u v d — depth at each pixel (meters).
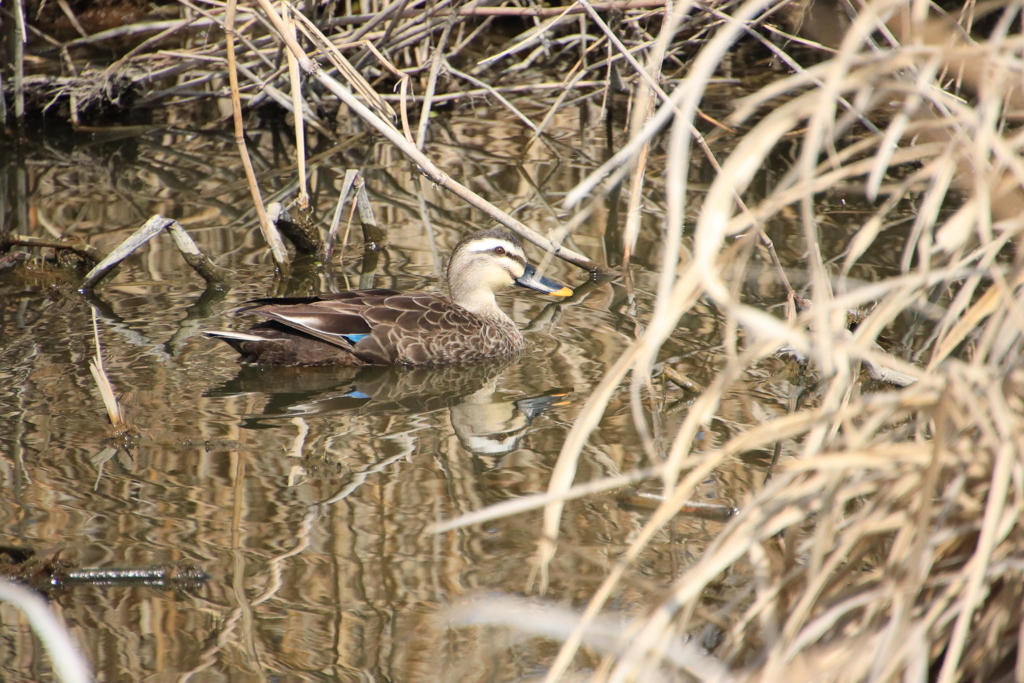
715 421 11.39
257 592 8.30
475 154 23.39
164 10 27.67
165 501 9.91
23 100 25.17
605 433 11.41
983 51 4.26
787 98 23.78
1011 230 4.77
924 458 4.73
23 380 12.87
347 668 7.29
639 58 20.55
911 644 4.50
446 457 11.06
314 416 12.36
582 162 22.48
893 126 4.21
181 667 7.36
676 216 4.00
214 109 27.44
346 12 24.33
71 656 4.58
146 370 13.41
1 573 8.42
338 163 23.23
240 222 19.61
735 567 7.30
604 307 15.73
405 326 14.18
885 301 5.26
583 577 7.39
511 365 14.27
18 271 16.88
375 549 8.97
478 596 8.04
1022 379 4.84
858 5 11.01
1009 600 4.93
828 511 4.73
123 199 20.86
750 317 3.99
